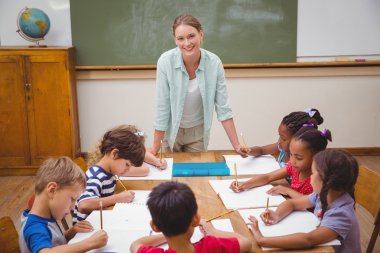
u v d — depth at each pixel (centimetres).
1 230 148
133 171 198
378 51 426
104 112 439
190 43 214
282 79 434
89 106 437
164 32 418
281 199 170
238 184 181
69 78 397
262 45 421
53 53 390
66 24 418
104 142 179
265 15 416
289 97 439
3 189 381
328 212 146
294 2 414
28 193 372
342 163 145
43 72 394
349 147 452
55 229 145
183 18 214
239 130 446
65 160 146
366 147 451
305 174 179
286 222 151
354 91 439
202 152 237
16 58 391
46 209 144
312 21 418
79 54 421
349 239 146
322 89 438
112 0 412
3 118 403
